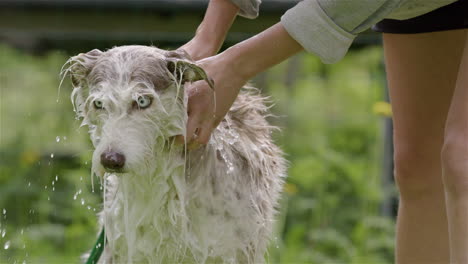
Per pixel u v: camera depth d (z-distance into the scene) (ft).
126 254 14.80
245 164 15.21
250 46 13.43
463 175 12.55
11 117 34.71
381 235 26.43
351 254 25.43
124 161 12.71
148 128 13.12
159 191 14.11
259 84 37.06
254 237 15.20
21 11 25.91
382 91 36.11
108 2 25.61
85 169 27.07
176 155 14.02
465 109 12.80
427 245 16.19
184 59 13.41
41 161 30.55
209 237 14.60
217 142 14.76
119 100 12.86
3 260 23.81
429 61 15.64
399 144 16.20
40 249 25.00
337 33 12.96
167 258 14.69
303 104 40.37
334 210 28.14
